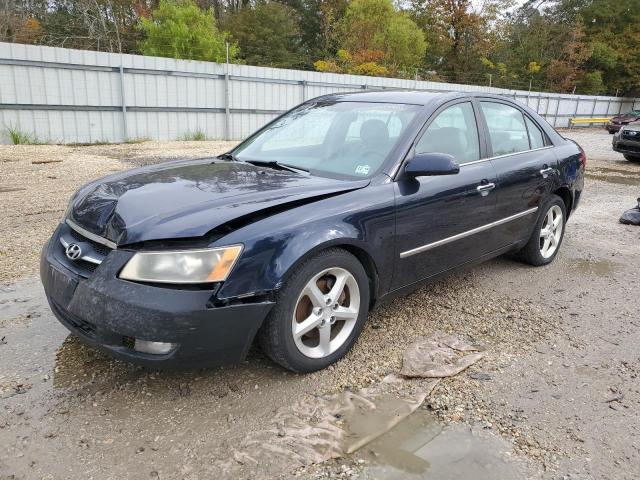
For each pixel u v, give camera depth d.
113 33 27.64
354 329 3.16
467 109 4.09
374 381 2.97
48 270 2.91
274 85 19.72
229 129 18.89
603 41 48.03
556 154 4.96
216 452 2.38
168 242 2.54
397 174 3.35
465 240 3.90
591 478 2.29
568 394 2.92
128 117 16.53
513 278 4.76
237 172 3.42
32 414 2.60
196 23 22.20
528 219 4.64
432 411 2.72
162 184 3.12
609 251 5.73
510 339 3.56
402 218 3.30
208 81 18.00
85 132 15.75
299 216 2.82
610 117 38.97
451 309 4.02
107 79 15.80
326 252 2.92
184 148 14.48
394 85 23.80
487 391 2.92
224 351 2.61
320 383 2.94
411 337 3.53
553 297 4.34
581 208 8.13
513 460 2.38
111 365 3.07
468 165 3.91
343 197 3.06
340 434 2.52
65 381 2.89
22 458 2.31
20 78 14.27
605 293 4.47
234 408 2.70
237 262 2.56
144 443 2.43
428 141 3.61
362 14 33.47
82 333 2.70
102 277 2.56
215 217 2.63
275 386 2.89
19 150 12.48
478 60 41.75
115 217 2.74
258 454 2.37
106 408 2.67
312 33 42.91
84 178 9.05
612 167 13.53
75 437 2.45
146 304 2.44
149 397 2.78
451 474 2.28
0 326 3.50
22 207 6.75
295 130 4.09
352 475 2.26
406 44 33.09
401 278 3.44
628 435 2.59
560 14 49.59
